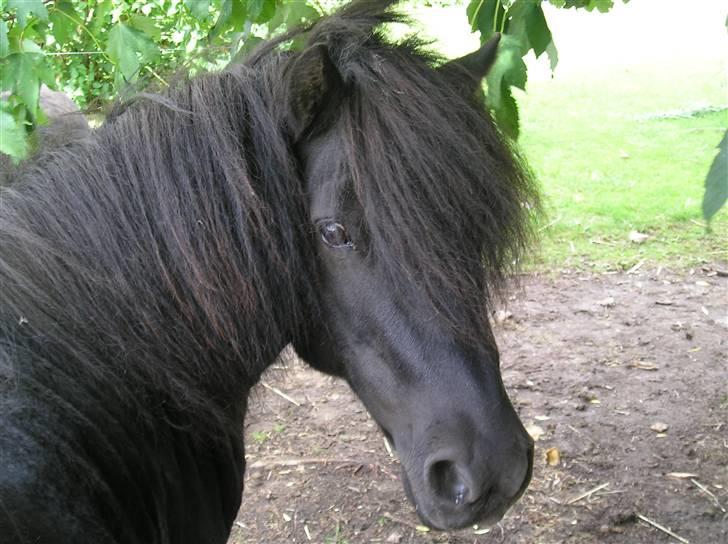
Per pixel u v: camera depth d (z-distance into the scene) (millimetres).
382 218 1347
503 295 1571
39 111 2031
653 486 3170
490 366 1446
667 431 3518
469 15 2105
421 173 1346
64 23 2270
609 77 10117
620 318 4531
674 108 8414
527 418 3629
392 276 1398
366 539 2953
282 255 1516
